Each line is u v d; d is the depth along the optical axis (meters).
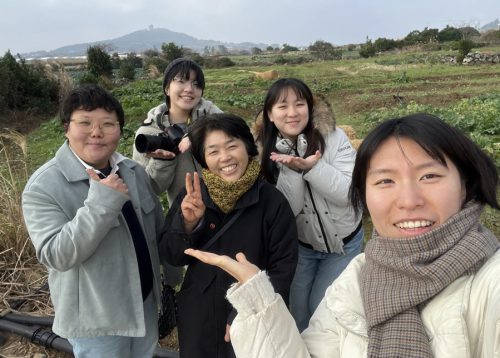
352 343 0.71
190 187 1.04
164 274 1.46
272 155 1.30
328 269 1.47
